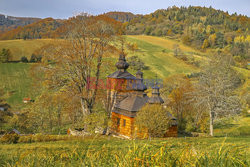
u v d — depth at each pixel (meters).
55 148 17.70
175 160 3.70
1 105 64.94
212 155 3.78
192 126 44.12
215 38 170.12
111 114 41.16
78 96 36.97
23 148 18.14
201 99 37.38
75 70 36.28
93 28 37.12
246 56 127.88
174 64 115.75
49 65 36.06
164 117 29.27
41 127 50.72
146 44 151.50
